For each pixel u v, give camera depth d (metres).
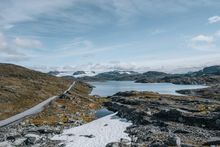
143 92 178.12
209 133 71.75
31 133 74.88
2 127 80.44
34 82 192.00
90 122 94.56
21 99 129.00
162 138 66.62
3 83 155.50
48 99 143.12
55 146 63.25
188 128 78.19
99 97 176.38
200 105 116.44
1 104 112.38
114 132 78.00
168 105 118.00
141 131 77.06
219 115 79.94
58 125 86.50
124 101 134.12
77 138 71.19
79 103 132.62
